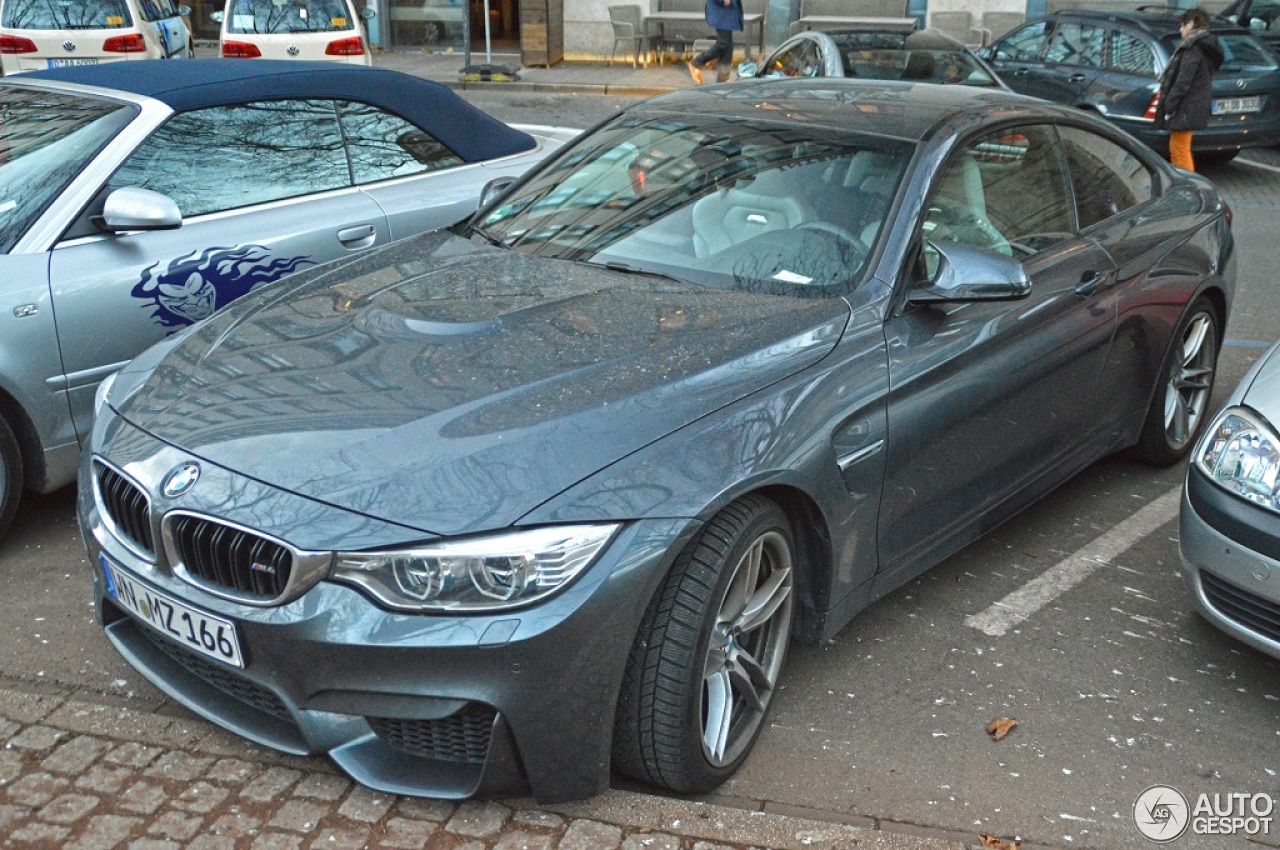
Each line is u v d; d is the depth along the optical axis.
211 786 2.86
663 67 19.16
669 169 3.96
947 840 2.84
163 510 2.69
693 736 2.80
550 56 18.91
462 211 5.37
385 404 2.80
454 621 2.49
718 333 3.13
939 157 3.71
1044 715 3.41
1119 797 3.07
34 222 4.19
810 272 3.47
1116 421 4.61
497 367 2.93
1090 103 11.90
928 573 4.19
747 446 2.85
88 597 3.85
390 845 2.69
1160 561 4.37
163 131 4.58
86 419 4.21
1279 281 8.23
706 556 2.75
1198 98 10.95
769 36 18.77
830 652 3.67
